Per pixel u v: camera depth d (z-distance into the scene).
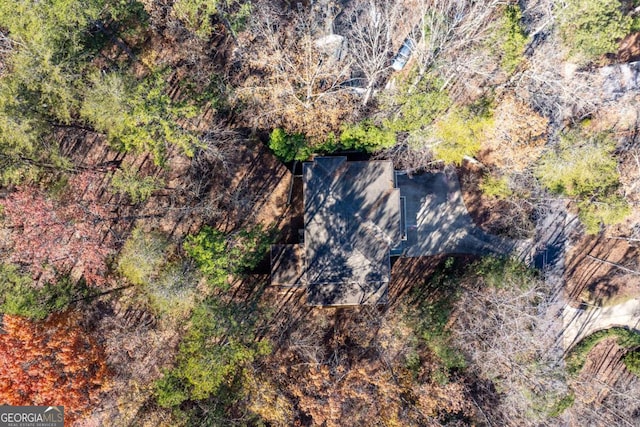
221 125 29.81
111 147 29.00
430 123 28.53
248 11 25.50
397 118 28.44
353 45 27.19
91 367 25.05
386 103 29.14
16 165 25.12
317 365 26.33
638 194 29.73
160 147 26.31
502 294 28.72
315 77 26.03
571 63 29.39
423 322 29.98
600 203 29.78
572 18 26.06
